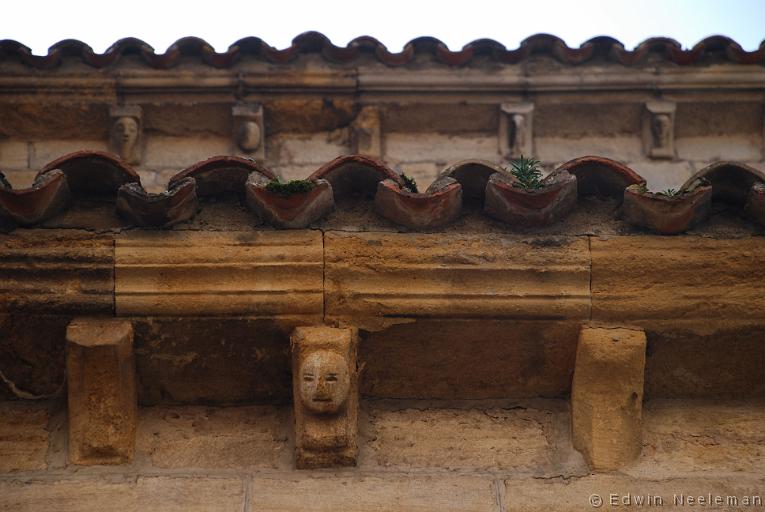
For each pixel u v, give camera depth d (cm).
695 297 441
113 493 416
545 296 438
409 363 448
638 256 441
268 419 446
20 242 435
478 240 443
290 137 759
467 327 440
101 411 429
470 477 427
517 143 754
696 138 770
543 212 440
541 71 762
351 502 415
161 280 433
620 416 436
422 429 444
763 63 768
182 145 751
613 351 435
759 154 766
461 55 758
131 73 749
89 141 752
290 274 435
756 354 448
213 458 431
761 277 443
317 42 762
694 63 768
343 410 427
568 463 433
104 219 443
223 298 432
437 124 761
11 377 442
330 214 448
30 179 732
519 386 453
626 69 764
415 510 414
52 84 745
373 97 757
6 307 430
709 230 448
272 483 421
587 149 762
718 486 425
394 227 445
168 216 434
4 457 427
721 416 451
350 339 432
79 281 432
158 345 438
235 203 451
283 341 439
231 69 752
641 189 440
